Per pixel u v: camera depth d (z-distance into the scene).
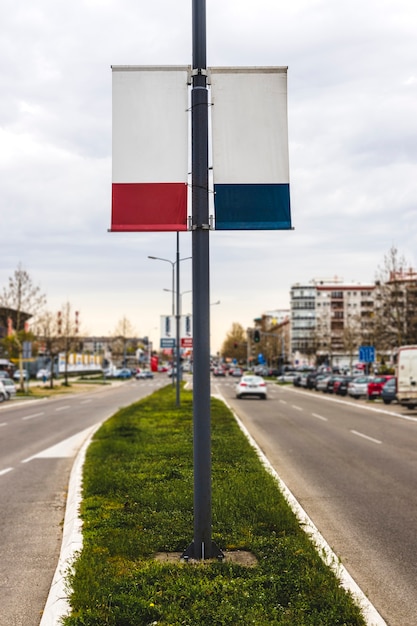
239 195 7.65
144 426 22.64
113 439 18.80
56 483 13.92
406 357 36.44
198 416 7.19
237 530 8.20
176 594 5.86
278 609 5.55
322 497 11.67
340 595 5.85
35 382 94.31
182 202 7.61
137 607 5.52
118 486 11.29
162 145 7.65
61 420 31.56
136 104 7.66
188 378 115.62
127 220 7.58
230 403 42.38
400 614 6.11
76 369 124.25
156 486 11.09
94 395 60.28
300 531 8.28
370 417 31.19
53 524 10.12
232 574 6.44
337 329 170.75
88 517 9.08
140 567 6.74
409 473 14.41
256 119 7.71
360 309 172.50
